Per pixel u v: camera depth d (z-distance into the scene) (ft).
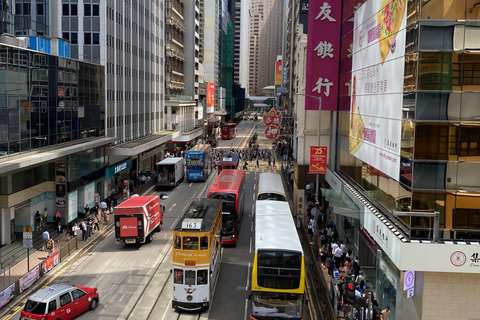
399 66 73.10
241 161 282.56
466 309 65.57
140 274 98.07
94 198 154.71
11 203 112.68
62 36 168.76
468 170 65.62
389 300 74.69
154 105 249.96
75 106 143.74
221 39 579.89
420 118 65.77
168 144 297.33
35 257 106.22
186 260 79.82
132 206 114.32
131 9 203.41
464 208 65.77
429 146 65.77
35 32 150.41
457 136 65.46
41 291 74.18
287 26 423.64
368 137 92.84
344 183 110.42
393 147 75.56
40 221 127.85
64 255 106.22
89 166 150.10
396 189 73.77
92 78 157.79
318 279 91.61
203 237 79.87
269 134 161.17
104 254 111.34
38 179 130.31
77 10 167.94
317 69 126.00
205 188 198.18
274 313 71.67
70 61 139.64
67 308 74.28
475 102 65.05
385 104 80.59
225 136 417.08
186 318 78.23
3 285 88.28
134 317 77.77
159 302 84.43
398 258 65.31
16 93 109.40
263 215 93.45
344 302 73.82
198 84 381.60
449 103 65.31
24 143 113.50
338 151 130.21
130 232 114.32
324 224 139.23
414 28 66.54
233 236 118.21
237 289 91.50
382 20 82.94
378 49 85.61
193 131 323.16
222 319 78.23
